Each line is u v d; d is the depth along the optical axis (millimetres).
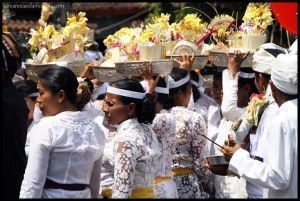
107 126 9602
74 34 10805
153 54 10156
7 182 8266
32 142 8234
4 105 8266
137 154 8492
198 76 12789
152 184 8828
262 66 9750
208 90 13875
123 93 8758
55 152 8250
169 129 9695
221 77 11992
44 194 8258
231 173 9227
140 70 9961
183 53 11531
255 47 11258
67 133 8312
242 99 11344
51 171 8289
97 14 26859
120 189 8344
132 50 10344
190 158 10703
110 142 9430
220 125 11539
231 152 8250
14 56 8766
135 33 10617
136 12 27047
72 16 11031
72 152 8305
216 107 12367
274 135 7680
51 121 8305
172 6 22812
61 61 10695
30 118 10359
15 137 8328
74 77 8641
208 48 12062
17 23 20000
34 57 11234
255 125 9211
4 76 8578
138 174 8617
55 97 8500
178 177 10641
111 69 10836
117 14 27109
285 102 7930
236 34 11570
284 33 13195
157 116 9664
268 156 7758
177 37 11766
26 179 8125
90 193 8781
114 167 8664
